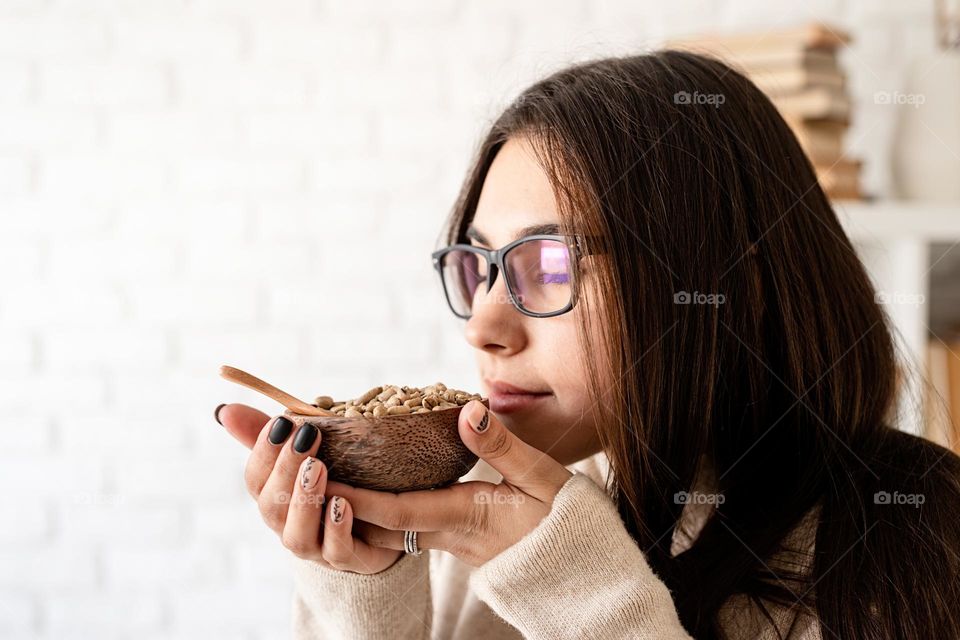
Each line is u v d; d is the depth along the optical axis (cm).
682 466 74
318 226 177
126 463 176
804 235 81
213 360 176
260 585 177
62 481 175
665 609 63
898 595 66
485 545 66
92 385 176
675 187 73
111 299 176
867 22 170
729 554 74
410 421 59
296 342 177
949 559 68
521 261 73
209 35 176
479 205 79
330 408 66
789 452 79
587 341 71
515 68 174
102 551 176
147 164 176
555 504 64
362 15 177
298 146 177
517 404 74
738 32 173
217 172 176
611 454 74
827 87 143
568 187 71
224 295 176
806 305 79
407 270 177
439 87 176
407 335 177
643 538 74
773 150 81
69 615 176
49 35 176
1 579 175
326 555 65
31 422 175
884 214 140
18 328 175
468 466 65
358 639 77
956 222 140
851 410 81
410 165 177
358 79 177
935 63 148
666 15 175
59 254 176
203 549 176
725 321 75
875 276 148
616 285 71
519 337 73
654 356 72
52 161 176
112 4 176
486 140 83
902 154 150
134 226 176
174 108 176
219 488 176
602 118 74
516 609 64
